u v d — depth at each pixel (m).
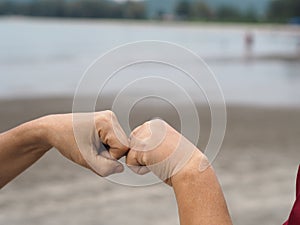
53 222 6.08
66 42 62.19
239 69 32.44
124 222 6.06
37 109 15.87
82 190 7.10
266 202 6.79
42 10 140.50
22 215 6.20
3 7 139.38
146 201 6.71
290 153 9.88
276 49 54.72
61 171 8.01
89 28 115.69
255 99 19.80
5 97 18.52
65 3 142.00
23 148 0.70
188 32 97.81
